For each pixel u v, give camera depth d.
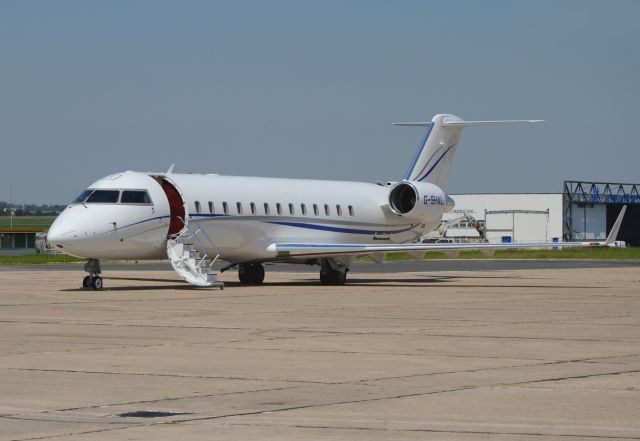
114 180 62.12
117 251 60.94
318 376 27.08
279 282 74.06
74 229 58.94
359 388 25.27
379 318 43.34
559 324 41.06
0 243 179.12
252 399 23.78
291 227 71.38
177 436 19.88
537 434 20.14
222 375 27.20
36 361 29.61
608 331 38.44
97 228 59.50
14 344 33.62
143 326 39.56
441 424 21.03
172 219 64.62
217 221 65.81
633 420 21.45
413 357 30.81
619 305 51.00
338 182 77.69
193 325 40.03
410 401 23.52
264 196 69.81
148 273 88.25
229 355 31.11
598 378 26.84
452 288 65.69
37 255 140.88
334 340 35.09
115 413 22.12
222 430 20.41
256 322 41.38
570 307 49.69
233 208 67.06
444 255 150.88
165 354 31.27
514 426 20.86
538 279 79.44
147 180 63.09
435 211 78.94
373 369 28.33
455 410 22.47
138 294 57.69
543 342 34.75
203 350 32.28
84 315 44.12
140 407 22.80
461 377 26.97
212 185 66.75
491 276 85.19
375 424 21.02
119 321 41.53
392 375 27.28
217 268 96.94
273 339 35.34
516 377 27.00
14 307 48.22
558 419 21.53
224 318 43.06
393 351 32.19
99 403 23.27
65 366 28.66
